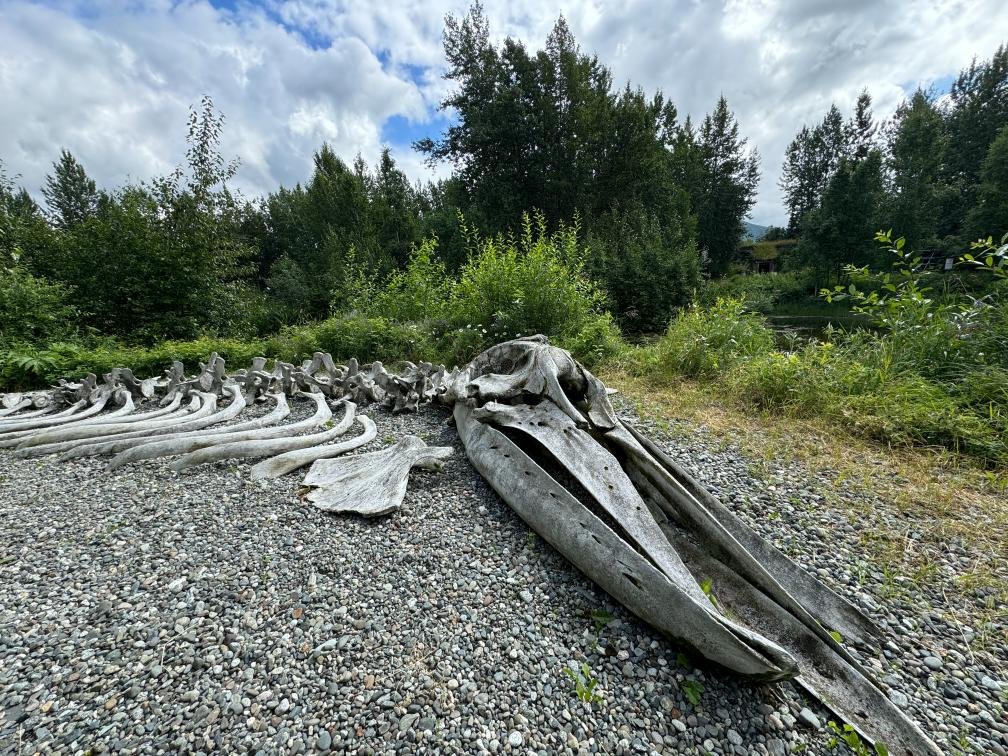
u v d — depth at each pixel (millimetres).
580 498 2951
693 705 1820
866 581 2500
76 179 36531
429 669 1935
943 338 5148
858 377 4949
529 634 2123
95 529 2873
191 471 3697
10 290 8594
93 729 1646
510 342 4395
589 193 23922
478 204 24203
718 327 6988
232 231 12883
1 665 1893
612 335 8312
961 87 36750
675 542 2580
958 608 2316
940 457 3795
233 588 2354
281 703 1760
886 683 1940
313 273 23734
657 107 32062
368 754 1594
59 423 5402
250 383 6203
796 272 27469
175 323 11094
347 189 27891
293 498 3256
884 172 24469
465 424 3869
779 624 2125
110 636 2041
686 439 4273
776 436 4324
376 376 6102
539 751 1633
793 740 1717
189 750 1585
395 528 2887
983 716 1788
